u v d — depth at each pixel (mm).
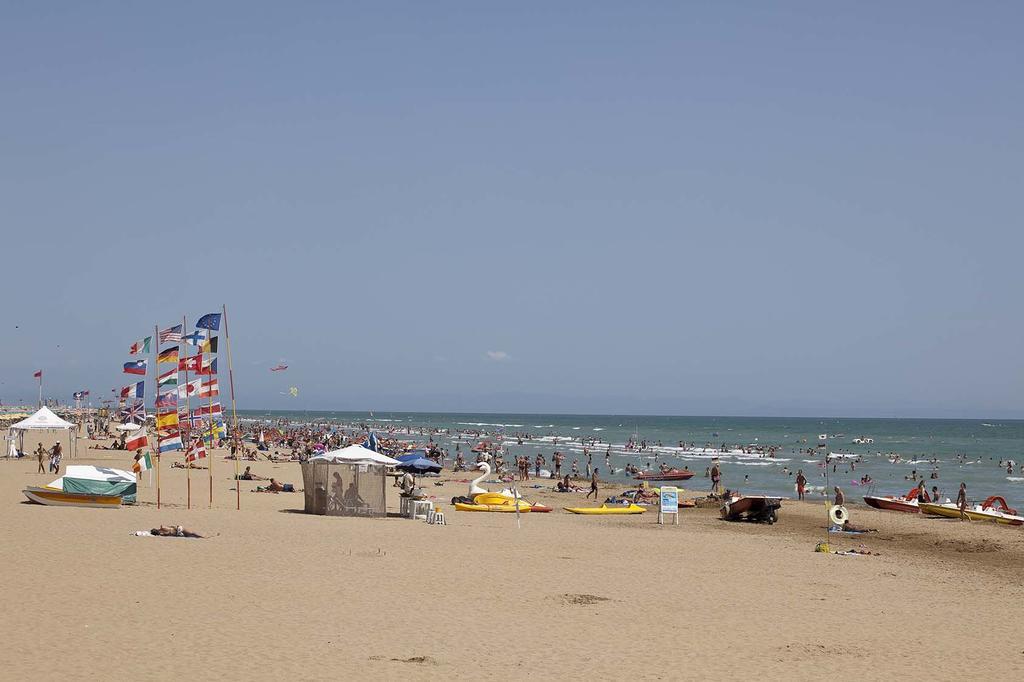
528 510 45688
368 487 38969
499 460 90750
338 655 15641
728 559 29344
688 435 193500
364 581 22688
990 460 109688
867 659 16594
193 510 38094
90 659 14758
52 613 17859
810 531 39562
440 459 90938
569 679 14672
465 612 19594
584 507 48781
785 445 148375
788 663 16141
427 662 15414
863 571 27781
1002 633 19203
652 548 31500
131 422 88562
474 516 42062
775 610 21016
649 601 21594
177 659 14984
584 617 19562
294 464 78375
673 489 41156
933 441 165750
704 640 17781
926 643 18016
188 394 38250
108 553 25000
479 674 14781
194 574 22547
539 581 23766
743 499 43125
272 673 14375
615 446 141250
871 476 84188
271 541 28906
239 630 17172
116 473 39188
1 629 16469
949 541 36562
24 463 68250
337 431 142875
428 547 29219
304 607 19406
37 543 26172
